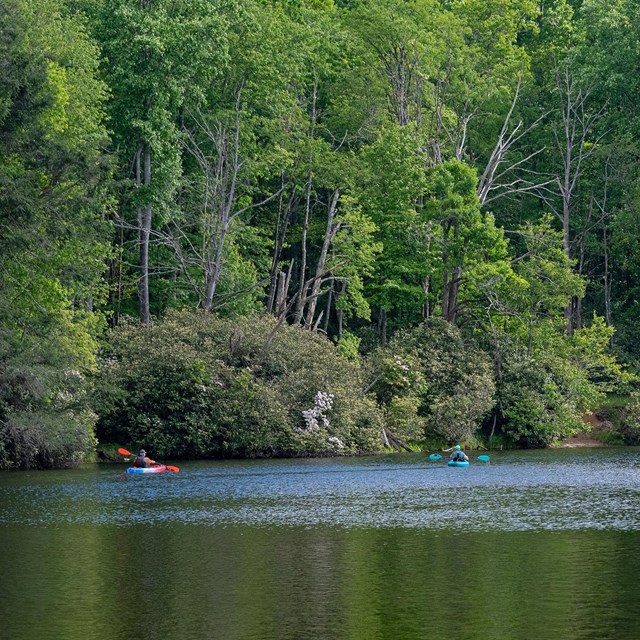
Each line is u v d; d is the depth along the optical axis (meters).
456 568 30.92
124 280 87.69
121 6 77.38
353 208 88.50
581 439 88.75
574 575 29.81
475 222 86.81
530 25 108.19
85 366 66.38
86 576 30.27
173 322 74.31
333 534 37.22
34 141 57.53
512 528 38.28
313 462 67.62
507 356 86.81
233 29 86.81
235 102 88.75
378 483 54.53
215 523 40.03
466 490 50.88
